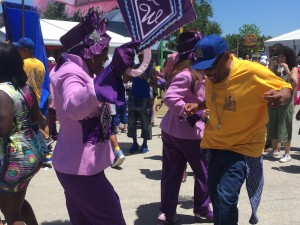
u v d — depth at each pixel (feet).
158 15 8.29
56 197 16.78
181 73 12.46
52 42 44.42
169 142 13.52
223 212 9.83
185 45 12.48
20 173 9.54
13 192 9.74
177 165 13.64
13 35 22.18
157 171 21.18
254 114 10.07
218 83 10.16
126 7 8.40
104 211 9.17
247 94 9.91
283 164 22.95
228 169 10.27
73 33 8.89
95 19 8.80
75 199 9.30
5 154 9.51
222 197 9.91
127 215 14.93
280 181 19.45
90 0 9.11
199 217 14.28
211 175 10.71
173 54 15.26
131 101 25.81
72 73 8.33
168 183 13.78
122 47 7.57
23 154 9.57
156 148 27.61
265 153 25.48
